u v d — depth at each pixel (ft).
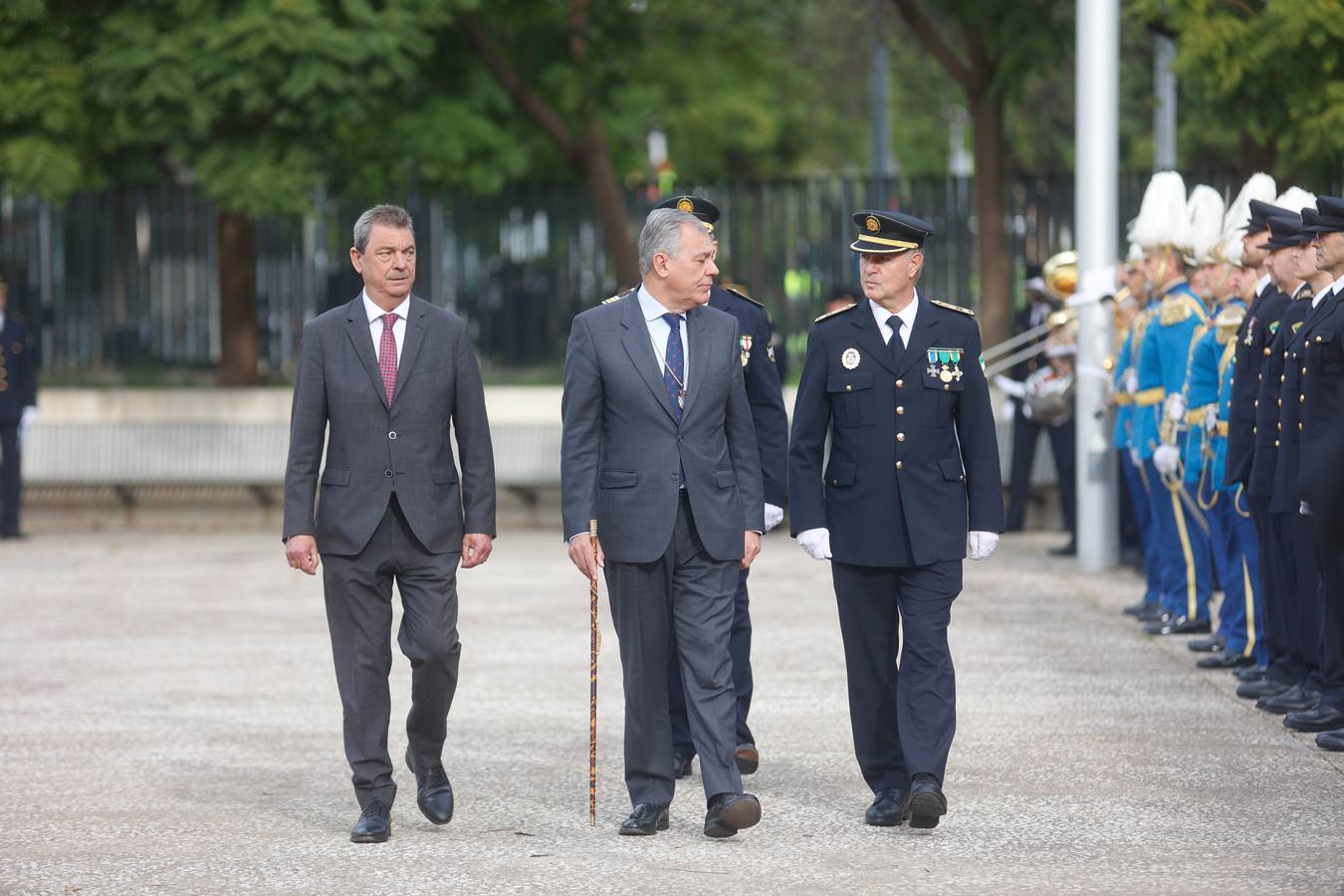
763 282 166.81
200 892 50.49
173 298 170.50
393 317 57.47
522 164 172.65
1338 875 50.67
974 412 57.93
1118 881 50.39
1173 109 171.01
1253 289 80.07
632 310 56.70
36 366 170.81
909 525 56.34
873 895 49.34
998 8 149.89
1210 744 67.82
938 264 165.07
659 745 56.70
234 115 148.46
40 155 145.07
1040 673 82.17
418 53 147.02
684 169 269.44
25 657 89.66
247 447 155.02
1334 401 67.46
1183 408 86.99
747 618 63.82
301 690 80.89
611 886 50.49
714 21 210.38
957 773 63.82
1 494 147.43
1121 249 159.74
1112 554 118.01
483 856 53.93
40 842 56.03
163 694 80.12
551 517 154.51
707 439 56.24
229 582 117.19
